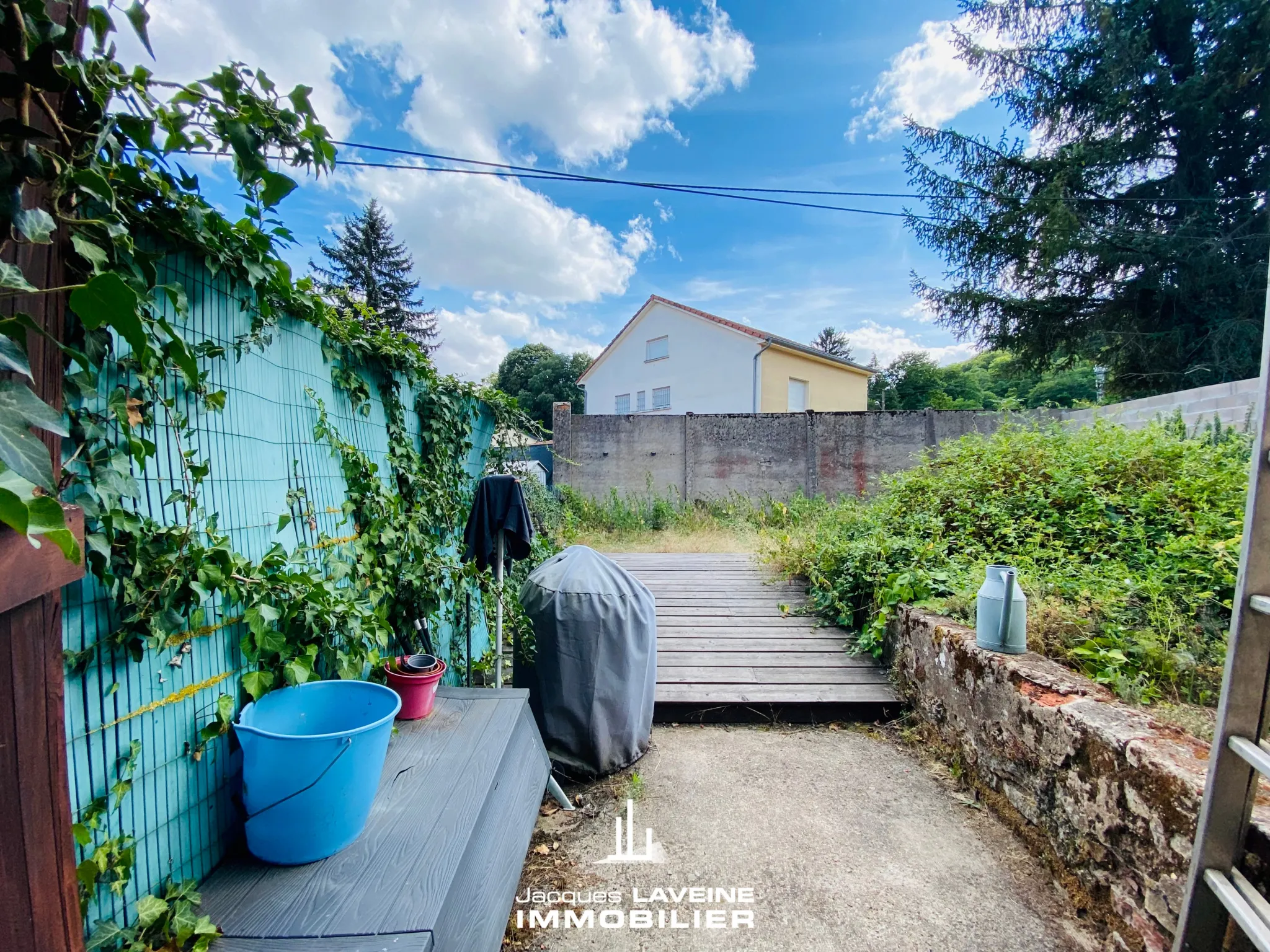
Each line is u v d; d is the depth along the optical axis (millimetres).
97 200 947
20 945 675
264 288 1526
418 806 1482
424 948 1062
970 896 1916
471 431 3574
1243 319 8078
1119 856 1691
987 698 2479
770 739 3133
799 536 5973
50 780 722
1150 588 2764
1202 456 3885
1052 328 9961
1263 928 1037
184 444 1264
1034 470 4379
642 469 9695
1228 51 8023
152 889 1131
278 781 1241
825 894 1941
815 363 16250
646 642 2898
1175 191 8938
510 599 2838
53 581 710
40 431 852
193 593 1219
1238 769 1173
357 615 1766
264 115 1092
